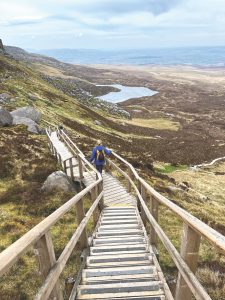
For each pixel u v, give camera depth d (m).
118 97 199.25
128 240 10.00
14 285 8.28
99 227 11.72
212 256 10.52
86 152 31.34
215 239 3.38
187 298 4.75
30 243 3.53
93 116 83.50
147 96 195.88
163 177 31.38
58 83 134.12
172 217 15.23
